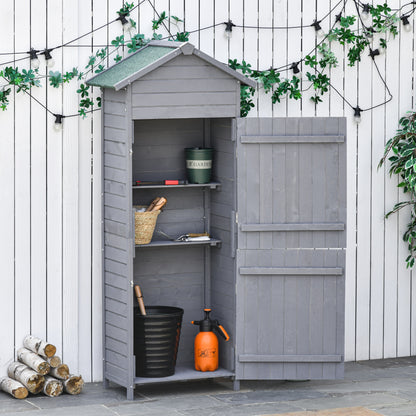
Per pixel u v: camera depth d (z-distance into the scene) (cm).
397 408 680
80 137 721
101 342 732
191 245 746
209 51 745
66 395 703
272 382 736
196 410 676
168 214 738
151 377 709
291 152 702
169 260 742
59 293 721
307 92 768
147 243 709
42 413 668
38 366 695
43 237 716
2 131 705
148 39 729
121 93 686
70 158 719
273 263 705
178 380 707
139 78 681
